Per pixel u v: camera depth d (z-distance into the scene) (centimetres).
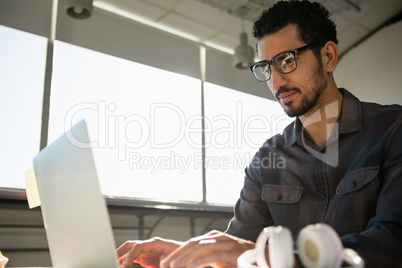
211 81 479
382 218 57
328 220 88
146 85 420
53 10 374
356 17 475
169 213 384
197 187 435
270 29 84
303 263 36
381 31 507
